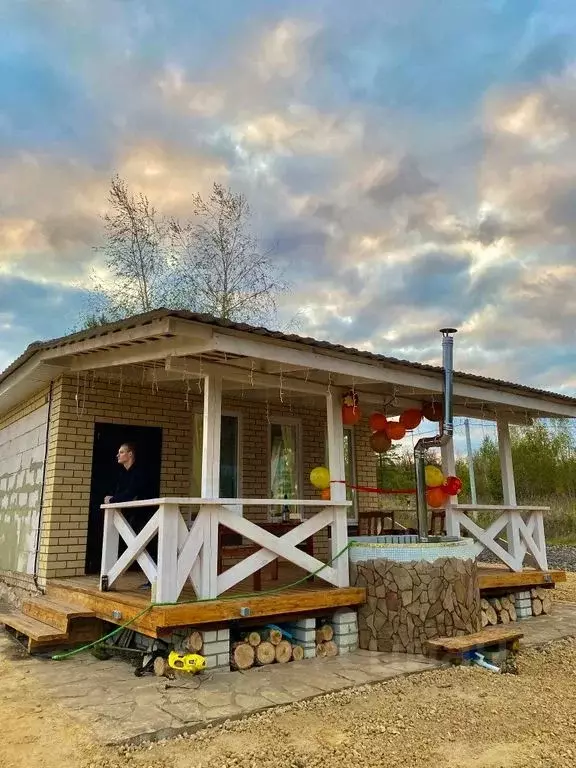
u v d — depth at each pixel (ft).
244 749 10.91
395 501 53.88
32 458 26.61
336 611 18.90
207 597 16.12
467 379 23.77
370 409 29.48
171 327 15.46
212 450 17.92
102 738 11.19
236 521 17.35
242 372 19.06
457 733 11.96
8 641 20.36
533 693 14.84
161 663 15.85
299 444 30.12
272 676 15.56
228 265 55.57
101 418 24.48
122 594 17.78
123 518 19.08
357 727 12.12
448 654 17.28
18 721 12.25
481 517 70.44
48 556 22.53
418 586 18.67
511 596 24.94
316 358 18.47
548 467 81.35
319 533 30.07
